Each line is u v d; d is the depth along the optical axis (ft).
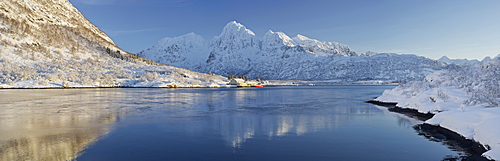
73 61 501.56
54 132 66.08
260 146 53.26
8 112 104.06
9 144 54.54
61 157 45.93
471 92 91.30
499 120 48.01
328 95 229.45
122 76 445.37
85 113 102.06
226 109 117.60
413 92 122.72
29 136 61.62
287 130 69.05
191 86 446.60
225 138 59.98
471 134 53.21
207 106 130.82
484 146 45.93
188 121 83.41
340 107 124.47
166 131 67.56
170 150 50.24
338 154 47.96
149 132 66.39
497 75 103.35
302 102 154.61
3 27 535.19
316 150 50.42
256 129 70.38
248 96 213.87
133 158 45.44
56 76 370.12
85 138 59.72
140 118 89.45
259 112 106.42
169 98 185.06
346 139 59.00
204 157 46.11
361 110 111.45
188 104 140.56
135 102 151.33
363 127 72.79
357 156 46.80
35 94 216.13
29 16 626.64
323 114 99.66
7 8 595.88
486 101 76.23
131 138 59.82
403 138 59.62
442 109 85.20
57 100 160.76
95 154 47.62
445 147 52.06
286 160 44.62
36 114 98.73
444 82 120.57
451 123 61.62
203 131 67.77
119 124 77.71
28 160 44.24
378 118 88.53
